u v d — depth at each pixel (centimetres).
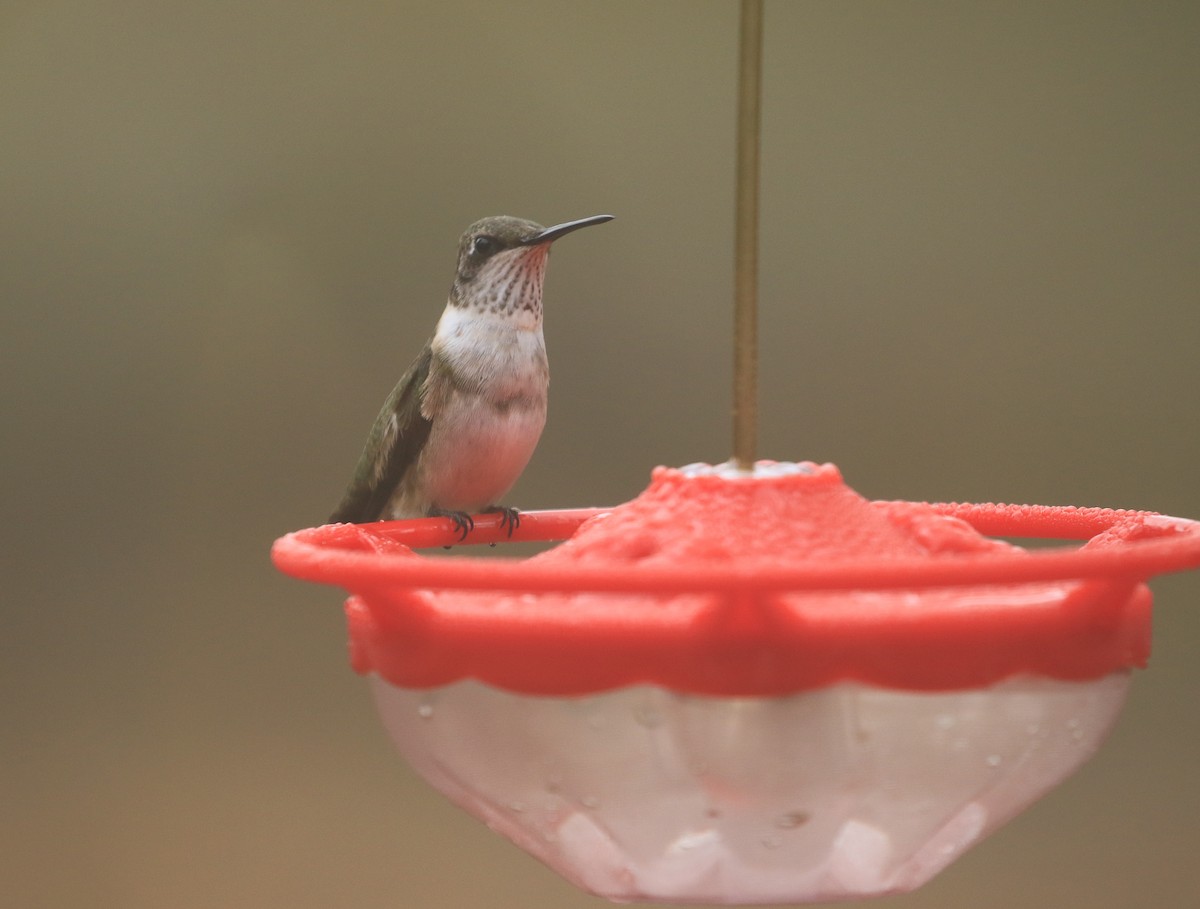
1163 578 816
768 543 231
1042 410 856
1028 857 771
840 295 881
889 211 894
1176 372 853
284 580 885
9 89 905
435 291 896
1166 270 870
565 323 877
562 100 913
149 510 883
